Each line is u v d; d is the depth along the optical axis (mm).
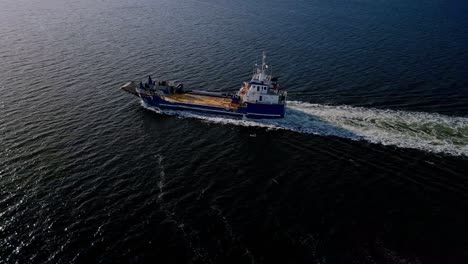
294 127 64625
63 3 165750
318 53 102375
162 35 117812
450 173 51719
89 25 128250
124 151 57375
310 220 43844
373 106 71000
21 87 77250
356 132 62281
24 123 63562
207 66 92250
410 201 46719
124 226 42656
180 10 155250
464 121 64812
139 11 152750
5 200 45750
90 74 85750
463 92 77125
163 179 51062
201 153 57656
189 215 44500
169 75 86688
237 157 56719
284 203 46594
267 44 109875
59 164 53188
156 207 45719
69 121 65188
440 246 40031
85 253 39031
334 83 82000
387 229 42406
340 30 126062
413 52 103562
